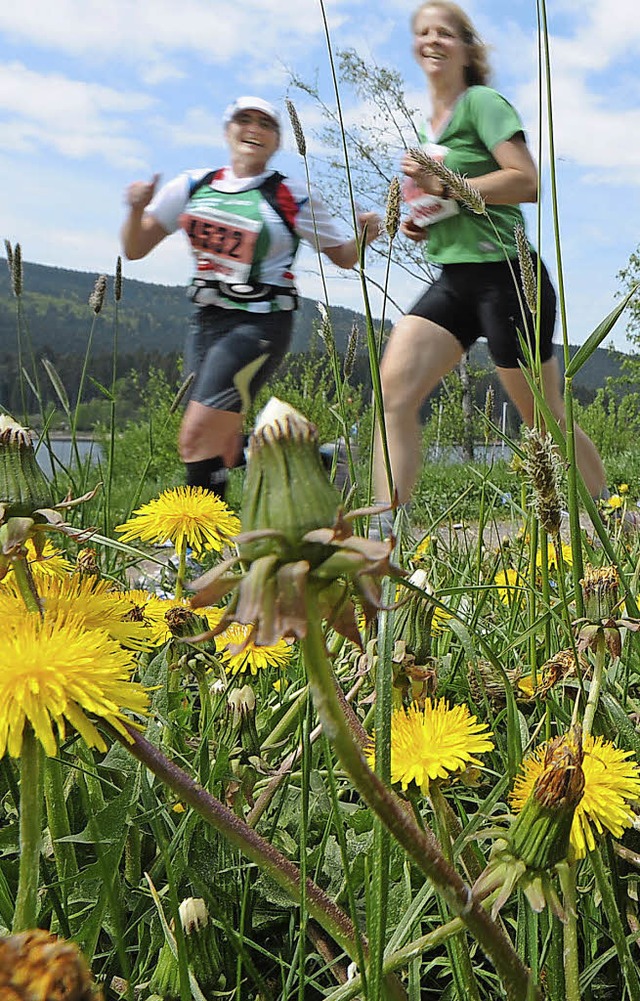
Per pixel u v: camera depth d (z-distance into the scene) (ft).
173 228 15.92
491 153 13.46
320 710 2.43
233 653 2.33
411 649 4.72
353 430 10.00
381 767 3.01
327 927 3.17
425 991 4.59
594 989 4.40
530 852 3.01
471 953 4.35
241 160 15.70
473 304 13.61
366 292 5.28
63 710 2.81
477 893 3.00
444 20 13.66
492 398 11.00
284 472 2.40
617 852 4.35
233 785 5.06
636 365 65.46
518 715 5.16
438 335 13.93
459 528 11.65
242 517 2.46
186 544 7.70
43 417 9.75
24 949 1.76
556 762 3.00
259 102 15.34
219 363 14.90
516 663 7.39
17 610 3.49
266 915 4.87
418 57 13.99
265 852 3.11
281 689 7.06
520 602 8.39
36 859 2.99
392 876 4.47
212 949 4.18
